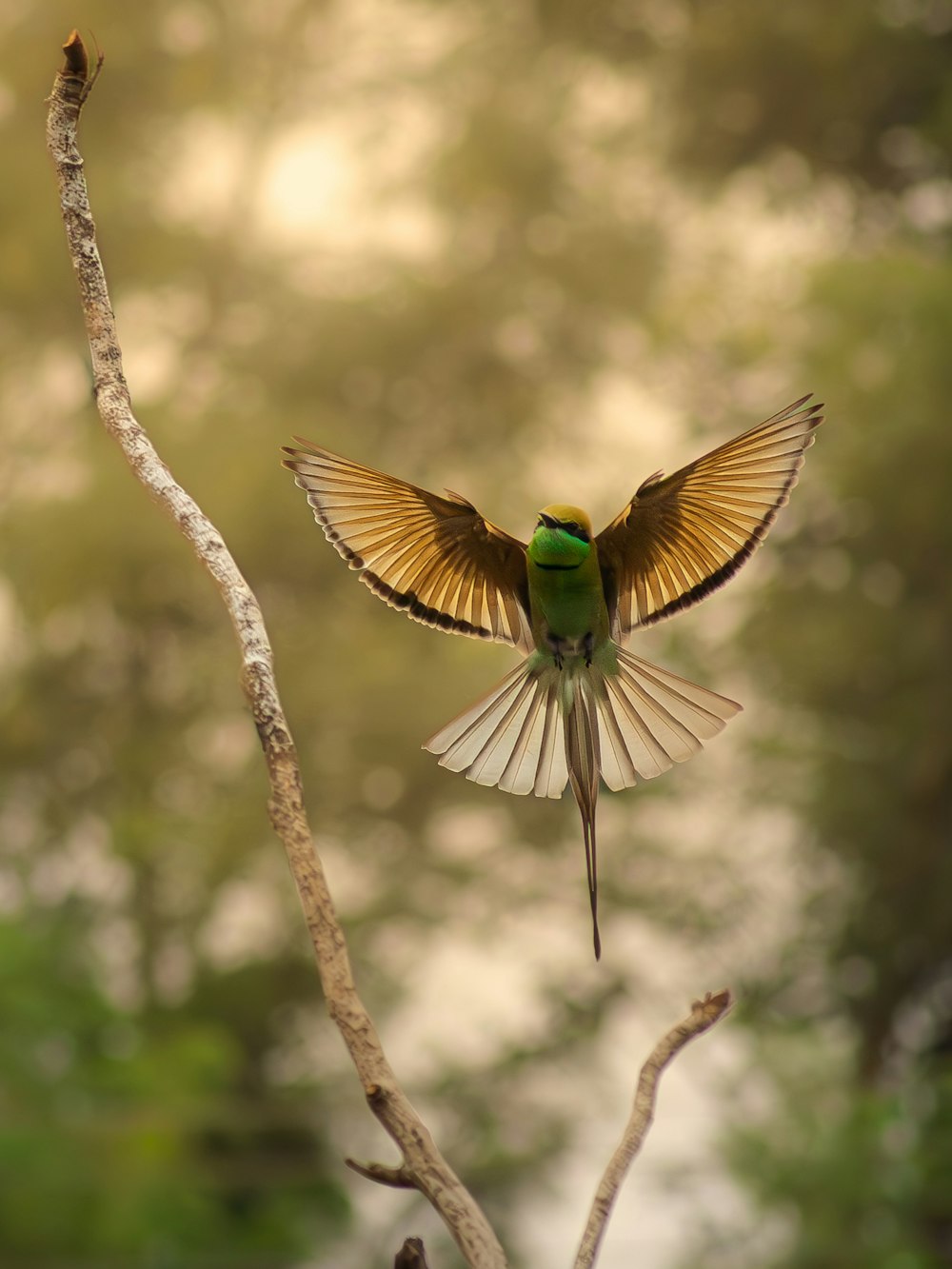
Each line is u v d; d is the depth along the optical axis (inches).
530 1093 797.2
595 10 871.7
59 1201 589.0
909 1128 548.4
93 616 821.2
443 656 855.7
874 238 858.1
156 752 826.2
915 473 677.9
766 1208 530.0
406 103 899.4
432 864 823.7
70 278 850.8
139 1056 651.5
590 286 882.1
